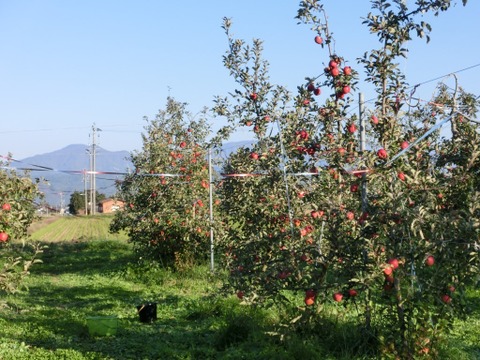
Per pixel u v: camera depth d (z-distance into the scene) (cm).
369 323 742
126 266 1641
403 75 752
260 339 826
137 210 1706
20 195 862
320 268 721
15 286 790
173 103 1834
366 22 767
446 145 807
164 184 1634
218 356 796
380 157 716
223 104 1100
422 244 637
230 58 1071
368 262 675
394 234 648
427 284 648
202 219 1488
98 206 7231
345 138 787
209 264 1512
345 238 702
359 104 770
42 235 3650
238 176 1020
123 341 887
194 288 1338
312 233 757
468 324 923
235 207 1023
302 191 875
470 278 635
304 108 925
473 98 948
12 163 877
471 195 642
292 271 724
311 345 751
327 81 798
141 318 1012
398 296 661
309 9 784
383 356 687
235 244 907
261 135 1022
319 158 817
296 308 771
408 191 656
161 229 1560
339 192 737
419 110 885
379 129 750
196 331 930
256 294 752
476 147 688
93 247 2381
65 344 875
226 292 855
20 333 935
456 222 613
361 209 727
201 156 1627
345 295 693
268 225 928
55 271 1761
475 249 593
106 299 1257
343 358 708
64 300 1261
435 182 674
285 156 898
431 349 693
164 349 819
